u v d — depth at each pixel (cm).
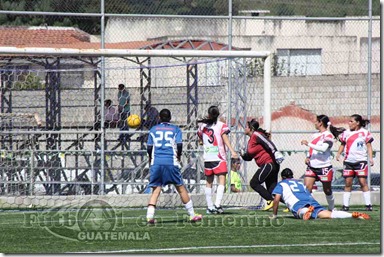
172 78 7625
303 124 8519
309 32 10238
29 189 6391
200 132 5297
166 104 7250
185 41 7731
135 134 7094
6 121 7269
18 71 7050
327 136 5312
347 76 8394
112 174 6688
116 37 9075
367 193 5694
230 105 6300
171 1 7238
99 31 7256
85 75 8000
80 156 6962
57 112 7350
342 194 6362
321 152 5316
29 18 8569
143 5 7262
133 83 8319
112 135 7431
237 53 5728
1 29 7844
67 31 8094
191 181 6694
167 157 4525
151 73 8244
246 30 10206
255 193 6081
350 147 5634
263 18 6638
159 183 4578
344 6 8206
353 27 10188
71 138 7438
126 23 9112
